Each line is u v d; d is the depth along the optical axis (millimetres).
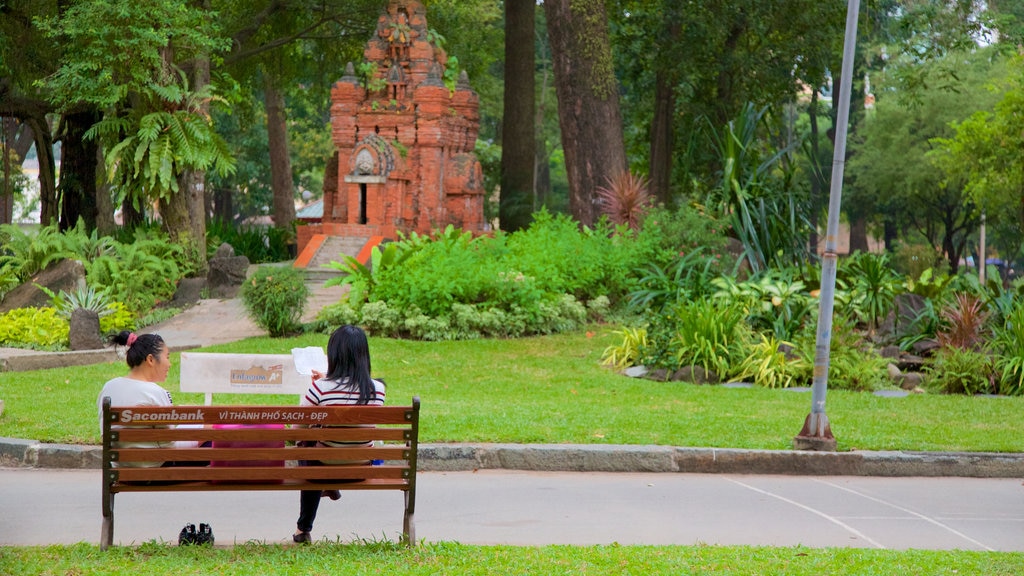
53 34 21672
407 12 26797
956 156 40812
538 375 16016
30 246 21344
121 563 6039
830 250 10828
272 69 37125
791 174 23359
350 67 26812
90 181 29359
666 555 6703
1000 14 25781
